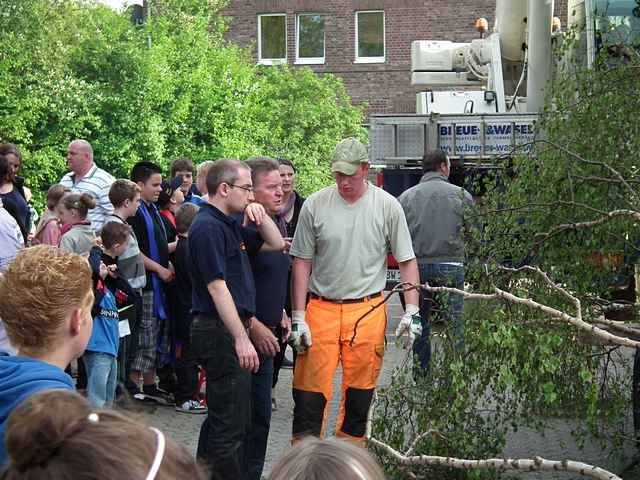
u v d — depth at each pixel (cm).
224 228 583
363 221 650
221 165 594
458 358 586
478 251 647
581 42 759
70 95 2283
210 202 596
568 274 644
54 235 934
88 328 354
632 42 691
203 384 987
